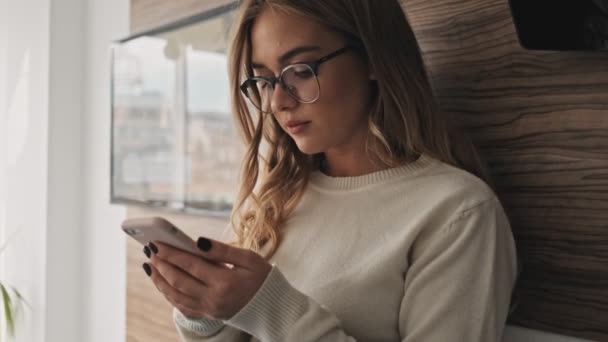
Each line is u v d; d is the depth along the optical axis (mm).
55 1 2209
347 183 1029
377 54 938
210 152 1528
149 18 1843
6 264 2475
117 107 1909
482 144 1034
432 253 873
